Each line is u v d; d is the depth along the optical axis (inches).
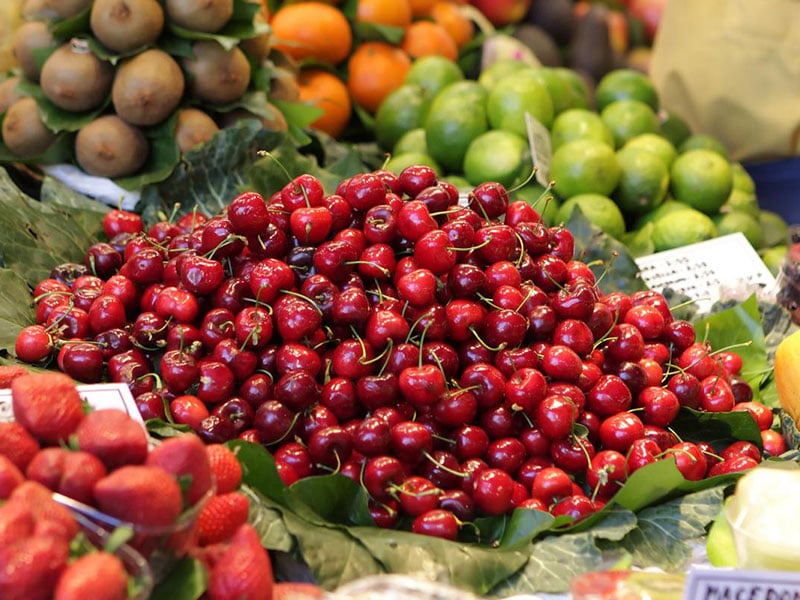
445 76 47.4
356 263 29.6
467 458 28.2
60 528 20.5
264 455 25.7
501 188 31.8
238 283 29.5
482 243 30.0
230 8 39.6
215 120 40.8
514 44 54.1
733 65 49.1
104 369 29.9
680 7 51.0
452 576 25.0
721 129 50.4
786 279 37.9
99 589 19.9
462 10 56.9
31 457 22.5
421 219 29.5
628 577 23.2
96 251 33.1
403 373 27.9
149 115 38.3
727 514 24.7
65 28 38.7
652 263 40.2
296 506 25.8
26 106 39.3
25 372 27.6
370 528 26.0
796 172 50.1
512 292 29.7
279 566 25.8
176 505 21.3
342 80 48.9
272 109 41.1
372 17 48.8
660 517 27.6
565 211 40.6
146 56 38.2
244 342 28.6
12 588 19.8
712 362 31.9
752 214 44.7
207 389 28.2
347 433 27.3
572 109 45.2
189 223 34.3
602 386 29.4
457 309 29.0
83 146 38.6
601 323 30.3
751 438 30.7
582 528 26.9
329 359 29.1
